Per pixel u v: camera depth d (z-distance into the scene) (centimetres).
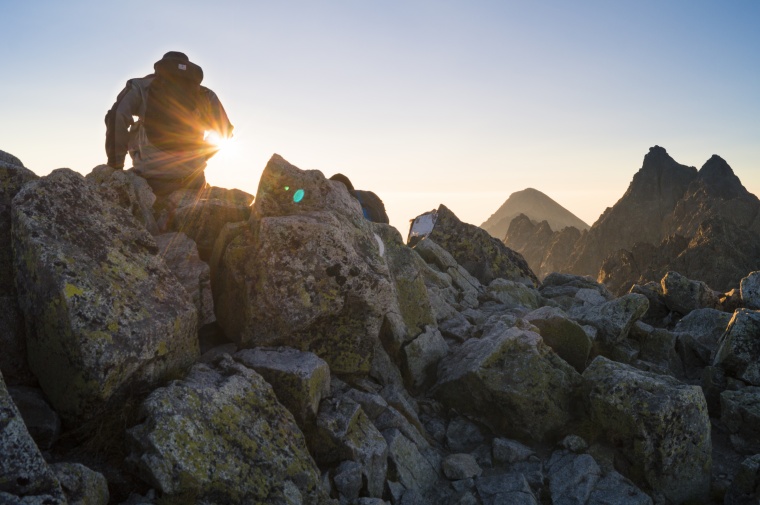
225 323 321
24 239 233
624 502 286
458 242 689
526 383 337
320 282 305
